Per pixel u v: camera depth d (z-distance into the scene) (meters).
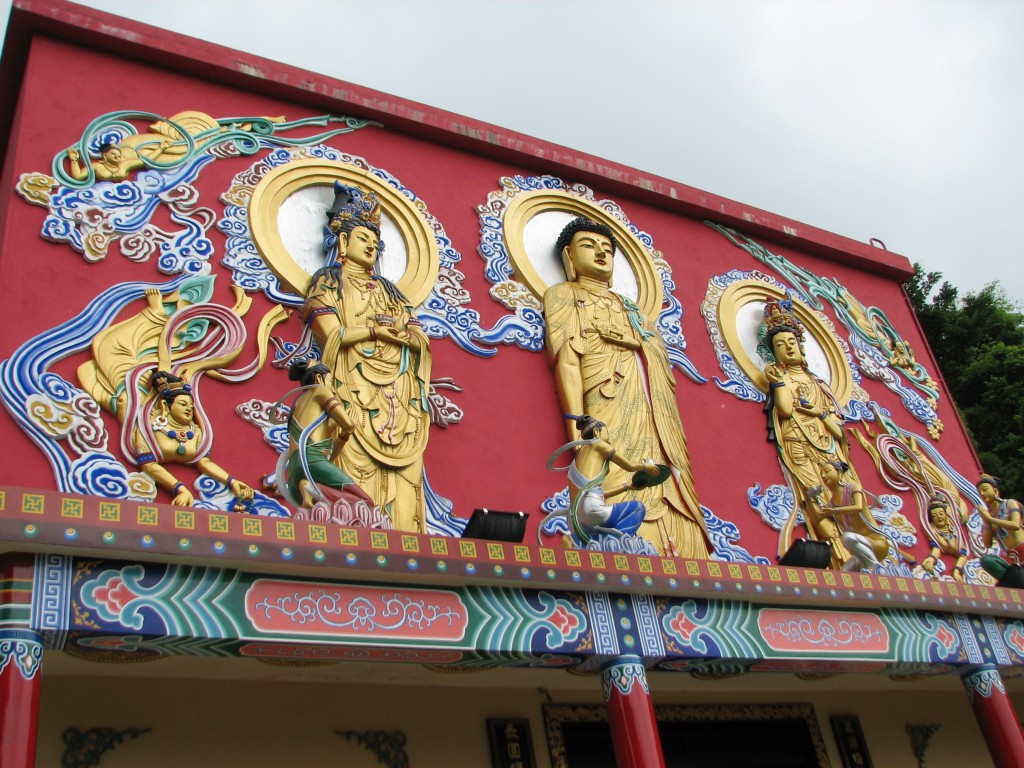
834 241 17.19
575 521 10.12
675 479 12.00
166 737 9.21
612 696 9.46
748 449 13.57
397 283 11.92
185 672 9.26
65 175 10.26
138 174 10.78
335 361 10.44
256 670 9.51
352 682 10.37
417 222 12.52
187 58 11.89
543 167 14.45
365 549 8.27
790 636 10.79
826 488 13.65
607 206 14.72
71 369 9.06
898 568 12.19
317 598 8.23
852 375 15.66
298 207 11.81
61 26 11.22
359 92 13.13
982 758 14.90
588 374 12.33
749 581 10.38
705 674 11.82
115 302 9.69
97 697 9.04
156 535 7.43
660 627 9.92
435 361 11.59
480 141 13.84
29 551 7.23
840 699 14.11
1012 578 13.02
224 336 10.15
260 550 7.80
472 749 10.82
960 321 30.03
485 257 12.91
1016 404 27.78
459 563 8.68
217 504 9.10
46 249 9.71
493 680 10.87
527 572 9.02
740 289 15.38
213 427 9.60
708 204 15.80
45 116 10.58
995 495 15.30
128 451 8.88
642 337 13.02
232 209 11.17
